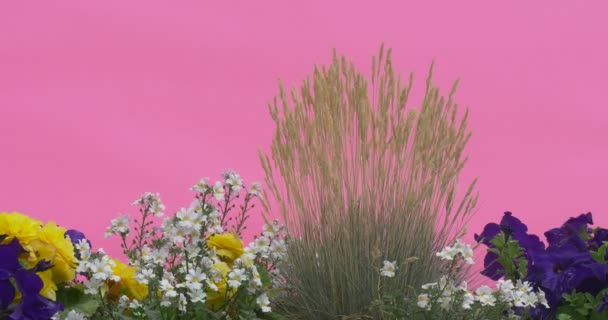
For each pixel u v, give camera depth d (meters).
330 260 4.32
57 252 3.38
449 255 3.64
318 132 4.38
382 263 4.24
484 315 3.78
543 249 4.06
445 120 4.29
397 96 4.28
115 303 3.71
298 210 4.40
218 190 4.12
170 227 3.80
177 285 3.37
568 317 3.58
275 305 4.39
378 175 4.32
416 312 3.70
